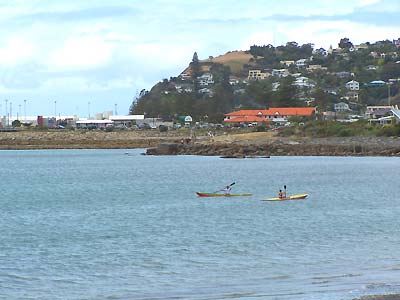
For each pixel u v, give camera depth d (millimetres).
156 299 95688
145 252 129125
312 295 92875
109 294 99562
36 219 178625
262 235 146375
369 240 137500
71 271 114500
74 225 166375
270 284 102312
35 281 108000
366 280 102062
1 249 134750
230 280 106312
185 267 115812
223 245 135000
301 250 128125
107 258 124250
